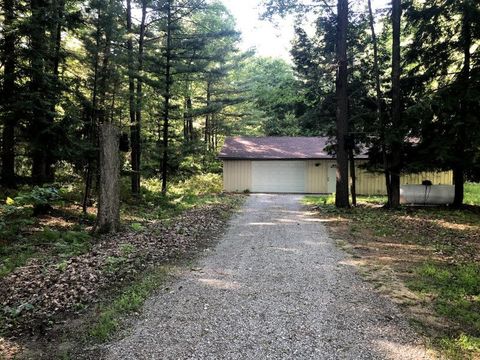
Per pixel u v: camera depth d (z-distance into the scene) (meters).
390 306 4.91
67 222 10.78
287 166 24.42
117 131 9.53
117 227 9.52
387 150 15.73
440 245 8.42
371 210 14.48
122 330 4.22
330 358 3.65
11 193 11.15
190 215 12.42
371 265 6.82
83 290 5.30
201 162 30.67
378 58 16.66
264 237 9.41
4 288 5.37
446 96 13.08
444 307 4.85
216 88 30.62
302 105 19.91
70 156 10.89
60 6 10.67
